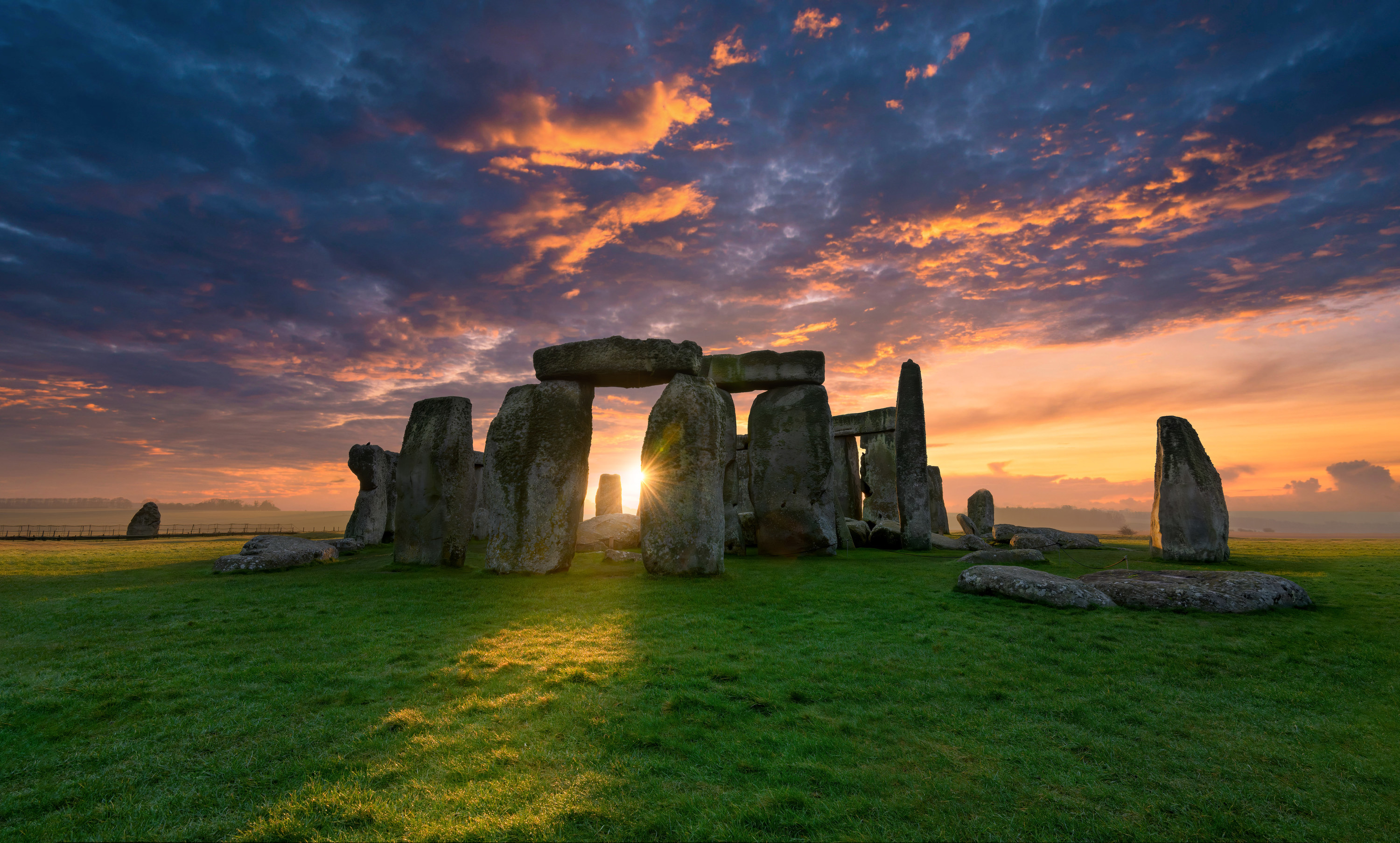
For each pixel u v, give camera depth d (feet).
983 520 80.84
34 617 25.84
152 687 16.80
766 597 29.89
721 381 56.49
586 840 9.66
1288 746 13.32
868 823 10.27
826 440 54.03
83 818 10.39
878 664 18.71
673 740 13.20
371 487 65.26
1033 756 12.78
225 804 10.84
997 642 21.25
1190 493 45.06
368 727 14.02
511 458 40.50
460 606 28.02
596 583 34.83
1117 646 20.70
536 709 14.96
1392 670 18.22
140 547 67.67
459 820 10.15
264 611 26.91
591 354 40.73
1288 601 26.37
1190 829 10.22
